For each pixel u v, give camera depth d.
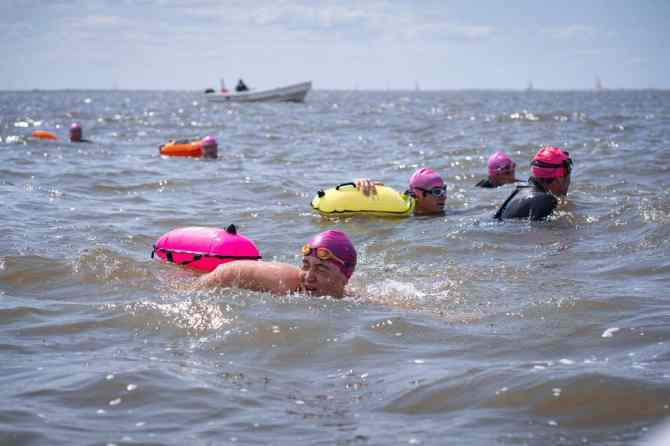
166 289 6.26
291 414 3.74
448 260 7.64
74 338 4.99
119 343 4.88
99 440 3.42
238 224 9.75
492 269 7.18
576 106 54.16
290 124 34.50
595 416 3.62
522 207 9.57
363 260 7.77
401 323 5.31
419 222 9.74
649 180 12.52
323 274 6.02
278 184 13.14
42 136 22.28
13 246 7.65
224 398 3.94
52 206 10.57
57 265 6.94
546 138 22.36
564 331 5.08
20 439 3.42
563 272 6.98
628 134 22.89
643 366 4.25
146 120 39.38
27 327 5.23
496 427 3.54
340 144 22.59
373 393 4.03
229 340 4.92
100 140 23.75
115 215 10.07
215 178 13.98
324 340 4.93
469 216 10.12
